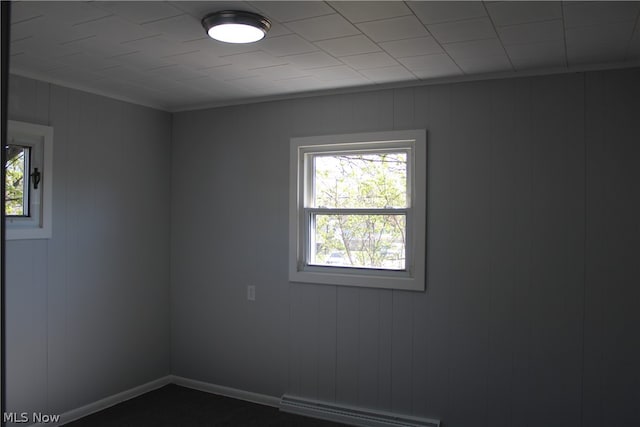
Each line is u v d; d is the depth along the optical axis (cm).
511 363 327
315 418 375
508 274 328
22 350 332
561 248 314
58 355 354
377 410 364
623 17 230
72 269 363
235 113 421
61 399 356
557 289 315
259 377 408
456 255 342
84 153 372
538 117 321
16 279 329
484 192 335
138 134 418
